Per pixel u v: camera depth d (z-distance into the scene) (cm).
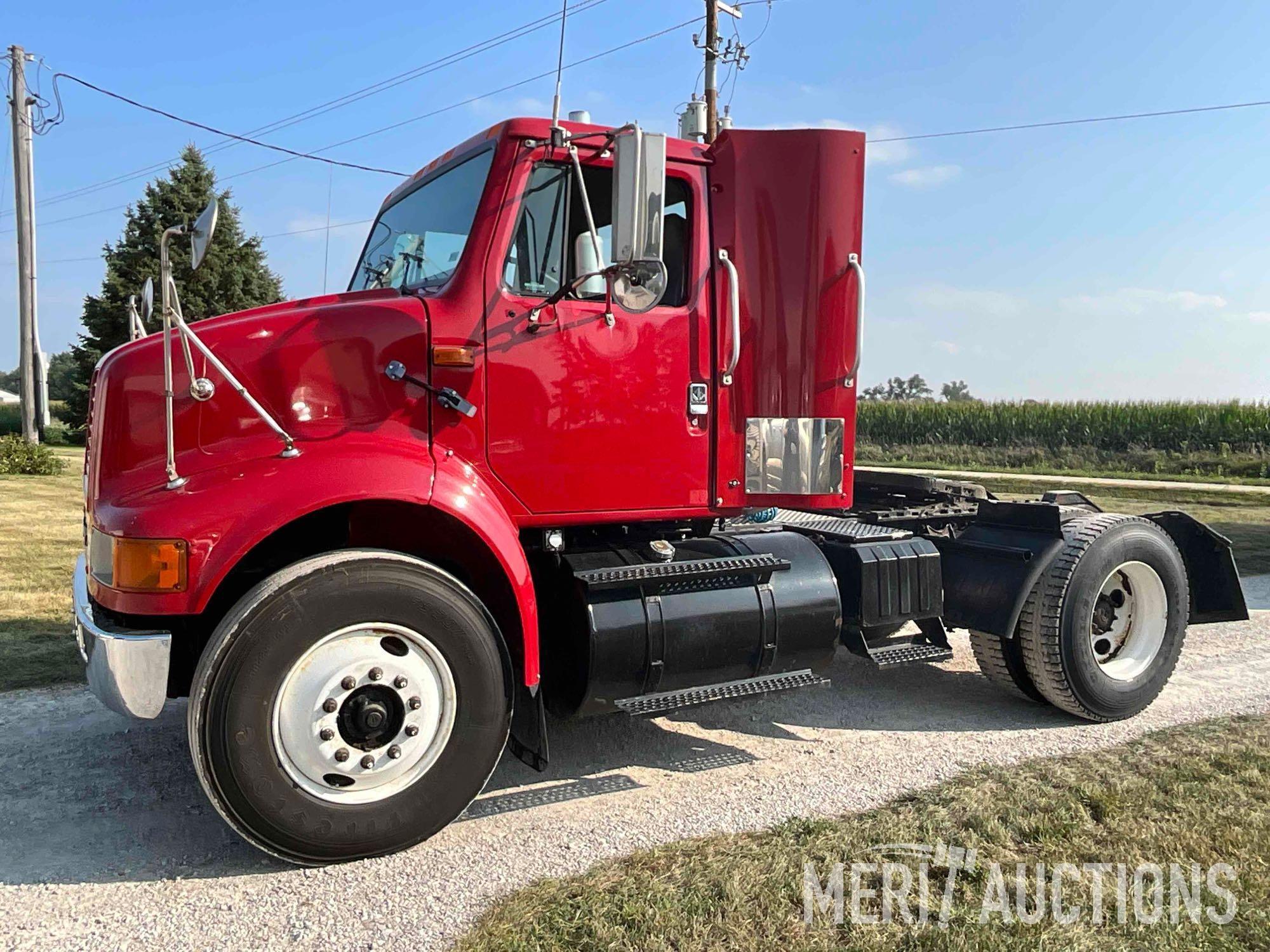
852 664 562
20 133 2252
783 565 389
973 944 247
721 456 385
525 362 346
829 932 253
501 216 344
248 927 262
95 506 311
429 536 340
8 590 709
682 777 378
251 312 328
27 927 261
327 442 315
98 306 2845
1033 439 3111
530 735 330
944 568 467
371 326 327
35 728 426
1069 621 435
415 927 261
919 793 352
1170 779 358
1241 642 606
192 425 310
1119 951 244
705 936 250
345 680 292
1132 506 1485
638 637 353
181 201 2736
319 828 290
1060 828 315
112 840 317
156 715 286
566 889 277
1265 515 1382
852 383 396
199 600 279
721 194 384
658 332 369
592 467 359
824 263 387
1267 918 259
